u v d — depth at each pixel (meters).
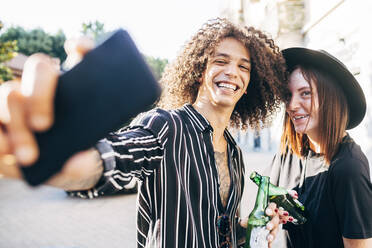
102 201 6.14
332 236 1.28
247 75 1.34
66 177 0.37
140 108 0.40
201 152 1.15
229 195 1.32
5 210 5.76
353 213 1.15
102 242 4.16
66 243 4.13
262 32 1.54
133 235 4.37
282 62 1.50
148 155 0.82
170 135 1.06
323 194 1.31
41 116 0.33
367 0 5.05
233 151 1.42
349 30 5.85
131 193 6.65
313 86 1.42
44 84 0.33
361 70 5.16
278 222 1.27
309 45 8.29
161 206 1.03
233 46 1.32
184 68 1.46
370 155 4.90
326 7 6.80
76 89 0.36
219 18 1.40
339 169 1.23
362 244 1.14
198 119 1.19
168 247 1.02
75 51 0.39
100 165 0.53
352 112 1.53
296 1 8.85
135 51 0.41
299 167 1.56
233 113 1.73
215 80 1.29
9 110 0.31
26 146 0.32
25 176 0.33
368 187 1.19
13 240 4.29
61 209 5.71
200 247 1.06
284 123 1.67
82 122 0.36
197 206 1.10
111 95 0.38
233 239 1.27
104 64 0.39
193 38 1.45
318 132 1.42
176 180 1.05
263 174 1.91
